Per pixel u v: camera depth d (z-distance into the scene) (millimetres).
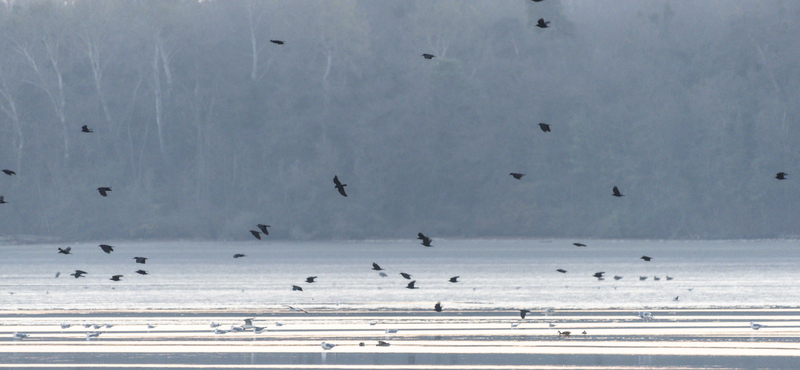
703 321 34625
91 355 28781
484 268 66375
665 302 41312
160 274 62812
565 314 37156
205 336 32156
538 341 30469
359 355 28438
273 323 35062
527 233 112250
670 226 110750
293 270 65500
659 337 31031
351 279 56438
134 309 40188
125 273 64188
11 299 44938
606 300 42406
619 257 79062
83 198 115062
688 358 27453
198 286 52062
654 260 74250
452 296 44906
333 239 112125
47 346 30312
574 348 29172
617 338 30859
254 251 93750
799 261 70688
